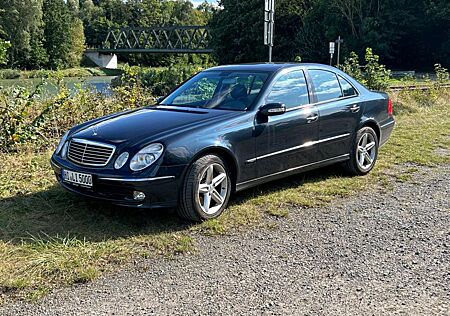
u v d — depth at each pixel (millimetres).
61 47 73375
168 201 4770
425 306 3422
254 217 5195
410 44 54344
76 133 5242
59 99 8898
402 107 13781
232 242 4551
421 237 4746
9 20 62344
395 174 7125
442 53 52875
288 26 59750
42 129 8656
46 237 4508
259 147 5480
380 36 50812
